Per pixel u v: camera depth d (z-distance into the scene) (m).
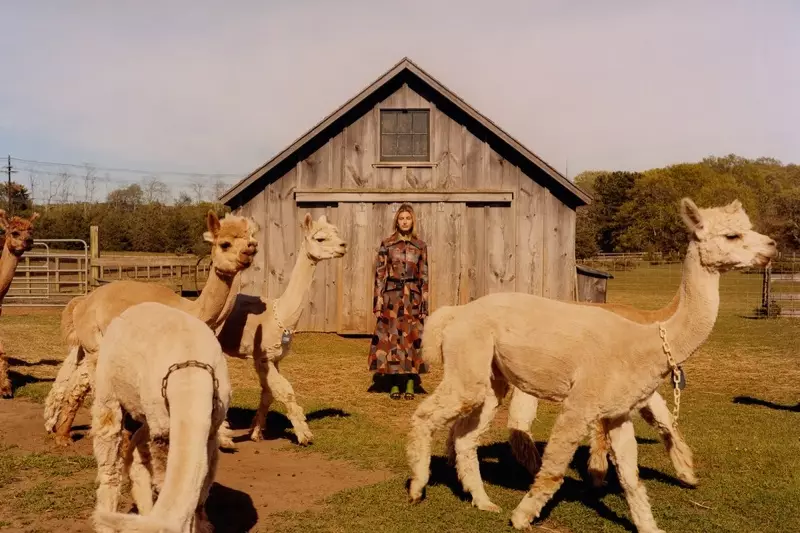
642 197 68.50
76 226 41.06
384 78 14.98
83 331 6.49
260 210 15.41
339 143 15.38
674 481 6.14
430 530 4.97
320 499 5.60
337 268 15.30
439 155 15.35
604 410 4.89
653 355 4.89
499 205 15.26
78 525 4.96
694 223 4.90
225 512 5.28
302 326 15.43
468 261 15.23
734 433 7.86
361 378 11.05
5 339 14.52
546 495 5.01
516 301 5.36
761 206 65.69
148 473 4.55
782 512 5.33
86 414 8.45
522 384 5.29
